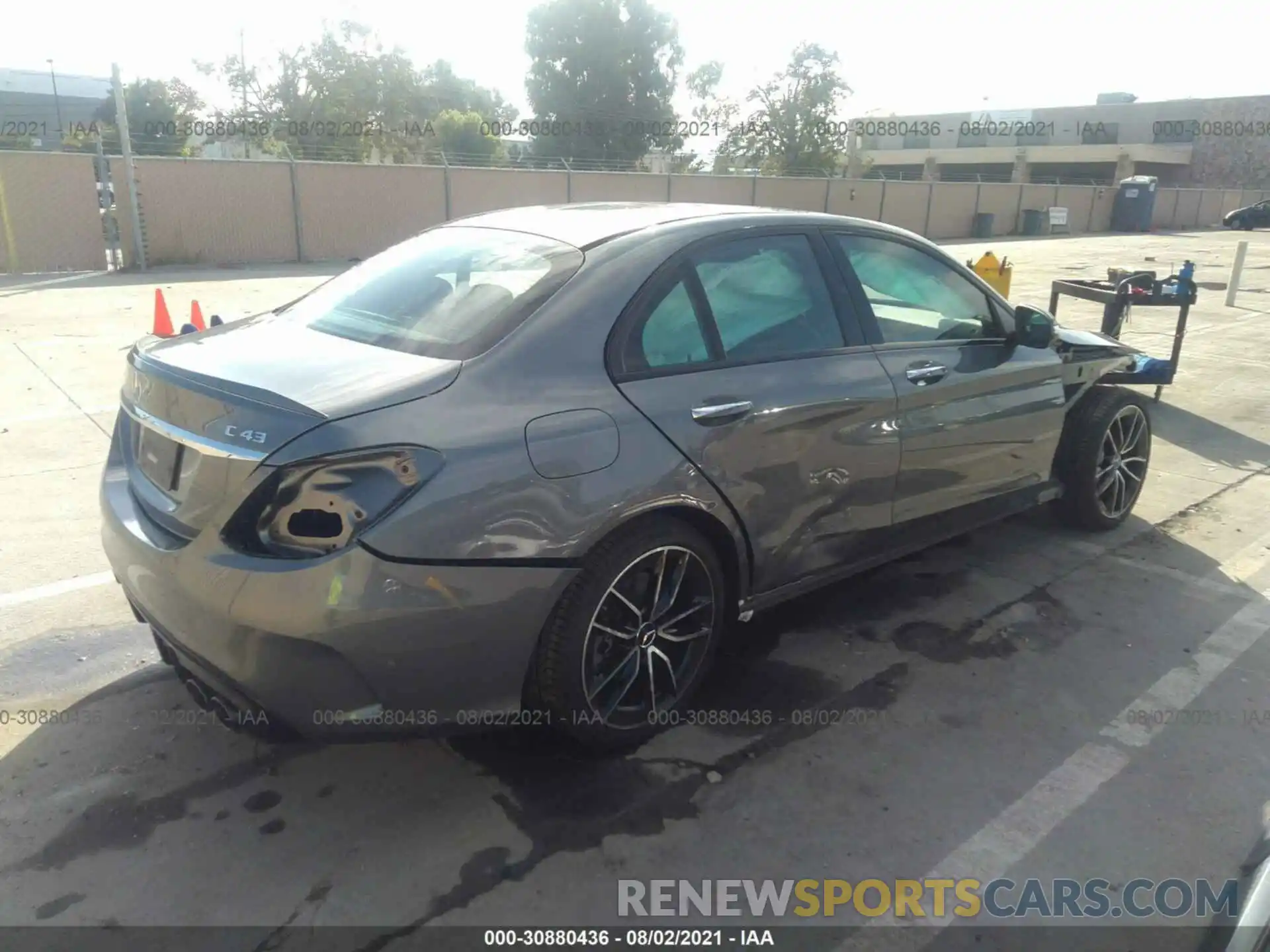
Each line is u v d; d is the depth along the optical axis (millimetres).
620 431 2727
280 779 2871
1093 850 2654
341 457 2295
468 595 2439
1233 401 7996
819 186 30844
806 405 3207
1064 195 39375
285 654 2320
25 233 17469
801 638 3822
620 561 2756
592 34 47562
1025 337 4156
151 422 2705
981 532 5008
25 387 7539
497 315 2785
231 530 2375
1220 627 3973
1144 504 5477
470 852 2590
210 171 19578
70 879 2455
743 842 2654
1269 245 30672
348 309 3166
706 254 3158
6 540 4602
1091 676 3570
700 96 50656
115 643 3654
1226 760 3068
